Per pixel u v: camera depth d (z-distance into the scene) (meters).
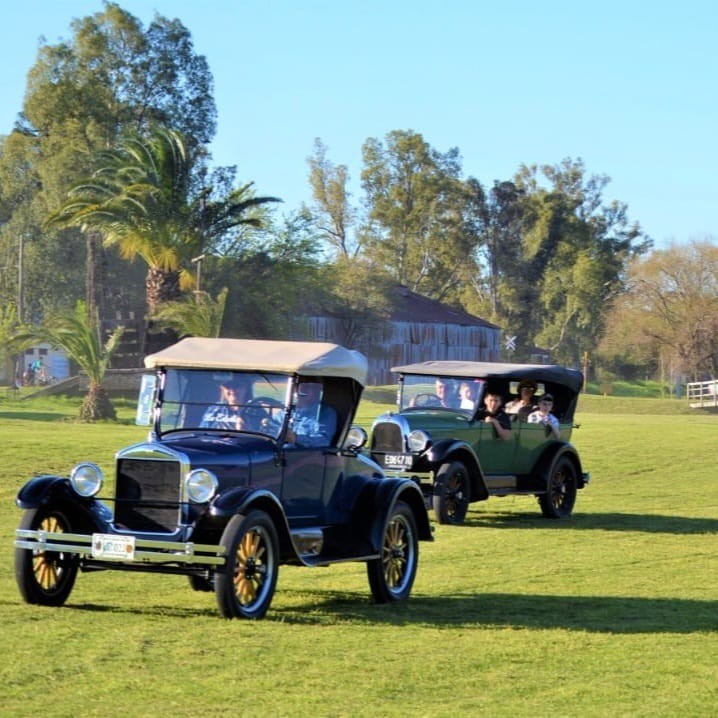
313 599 13.30
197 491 11.38
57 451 28.59
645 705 8.80
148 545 11.27
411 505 13.74
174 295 59.75
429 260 134.50
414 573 13.66
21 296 79.81
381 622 11.88
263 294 73.19
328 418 13.16
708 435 44.00
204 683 9.00
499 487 22.12
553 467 22.67
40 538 11.64
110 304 83.19
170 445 11.73
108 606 12.26
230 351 12.87
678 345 111.44
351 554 12.70
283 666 9.66
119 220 56.78
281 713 8.27
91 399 49.03
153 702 8.44
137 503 11.66
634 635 11.52
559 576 15.45
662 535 20.22
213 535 11.73
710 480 31.11
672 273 113.38
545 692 9.13
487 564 16.42
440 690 9.10
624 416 64.06
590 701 8.89
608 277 137.50
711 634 11.66
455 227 132.62
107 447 30.05
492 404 22.38
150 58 86.81
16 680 8.91
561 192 143.12
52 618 11.38
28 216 90.94
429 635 11.22
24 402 63.31
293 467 12.50
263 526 11.65
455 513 21.05
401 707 8.54
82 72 86.31
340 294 102.62
